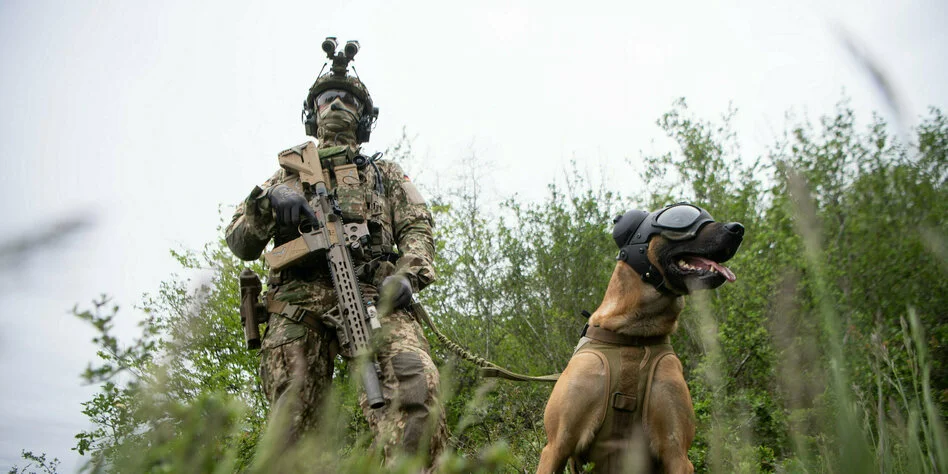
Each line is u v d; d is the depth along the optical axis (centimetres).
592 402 314
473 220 951
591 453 318
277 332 334
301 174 355
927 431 118
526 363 825
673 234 323
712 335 94
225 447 73
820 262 72
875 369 125
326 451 97
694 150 905
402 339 323
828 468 71
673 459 310
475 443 344
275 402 324
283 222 340
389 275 354
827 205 81
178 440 68
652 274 325
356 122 407
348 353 323
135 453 66
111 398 67
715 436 100
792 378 71
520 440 378
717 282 320
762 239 555
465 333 810
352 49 410
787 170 79
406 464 93
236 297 509
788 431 73
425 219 385
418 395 306
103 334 64
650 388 313
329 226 338
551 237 948
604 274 913
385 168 393
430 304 802
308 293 337
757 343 477
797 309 72
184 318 74
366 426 303
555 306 898
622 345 323
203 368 80
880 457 111
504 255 938
